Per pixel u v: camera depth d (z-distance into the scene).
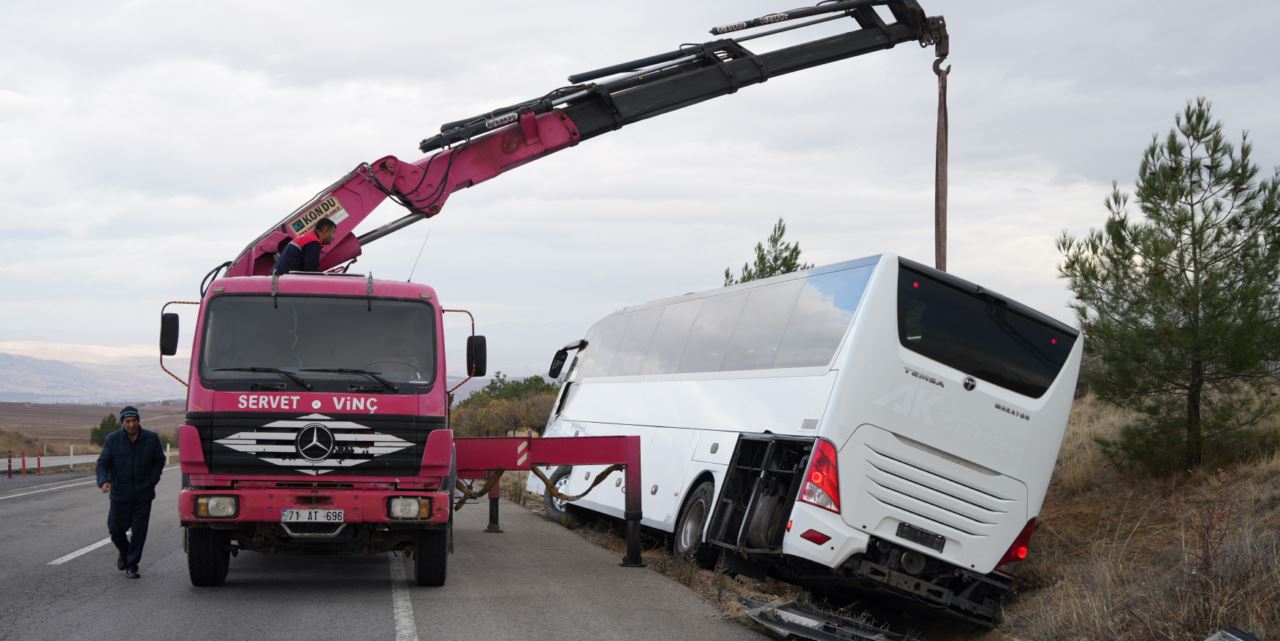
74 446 85.38
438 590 11.09
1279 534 9.38
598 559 14.30
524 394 58.91
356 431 10.31
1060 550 12.32
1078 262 13.80
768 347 13.22
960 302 11.11
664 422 16.31
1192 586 8.30
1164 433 13.10
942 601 10.77
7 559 13.23
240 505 10.09
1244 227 12.82
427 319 10.99
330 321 10.80
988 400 10.94
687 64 16.31
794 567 11.45
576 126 15.73
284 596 10.52
